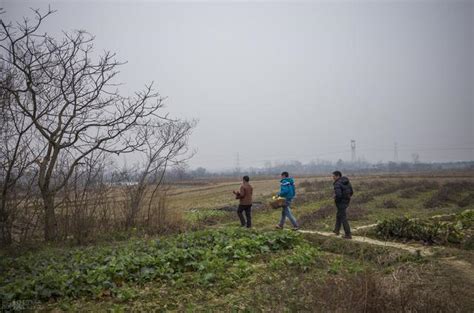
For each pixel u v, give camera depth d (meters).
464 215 16.33
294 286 8.82
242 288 8.97
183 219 18.75
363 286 6.70
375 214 20.75
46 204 14.46
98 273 9.02
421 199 29.14
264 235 13.07
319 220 19.16
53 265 10.08
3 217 13.41
